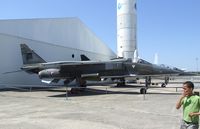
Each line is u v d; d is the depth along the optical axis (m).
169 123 10.69
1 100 19.20
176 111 13.61
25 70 29.56
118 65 26.19
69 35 38.75
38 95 23.05
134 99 19.30
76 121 11.20
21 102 17.98
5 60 29.81
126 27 44.25
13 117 12.27
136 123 10.73
